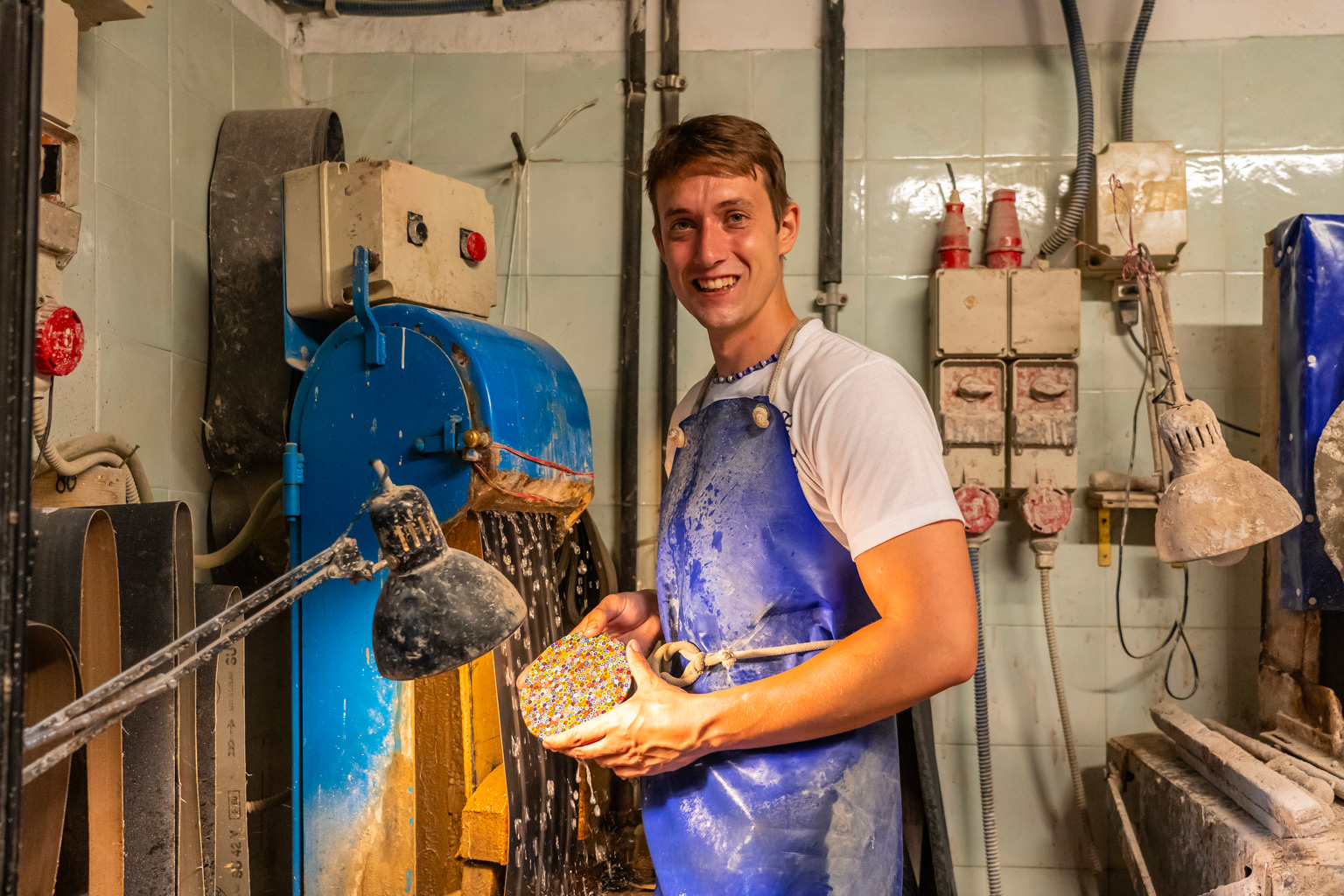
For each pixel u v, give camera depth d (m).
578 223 2.55
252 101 2.43
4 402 0.61
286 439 2.16
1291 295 2.08
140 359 1.98
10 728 0.60
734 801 1.16
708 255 1.20
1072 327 2.31
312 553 1.83
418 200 1.97
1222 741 1.97
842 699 1.03
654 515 2.50
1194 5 2.45
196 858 1.50
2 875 0.60
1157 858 2.09
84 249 1.82
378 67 2.60
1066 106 2.46
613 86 2.55
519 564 1.82
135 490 1.87
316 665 1.81
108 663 1.37
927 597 1.02
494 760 2.01
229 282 2.20
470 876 1.80
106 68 1.90
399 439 1.76
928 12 2.50
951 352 2.33
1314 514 2.01
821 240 2.48
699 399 1.35
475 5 2.55
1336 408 2.00
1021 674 2.42
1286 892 1.52
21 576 0.61
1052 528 2.29
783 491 1.18
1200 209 2.43
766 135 1.25
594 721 1.07
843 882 1.12
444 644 0.84
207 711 1.61
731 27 2.54
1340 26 2.41
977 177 2.48
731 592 1.20
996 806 2.41
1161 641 2.40
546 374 1.93
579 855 1.98
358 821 1.78
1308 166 2.41
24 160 0.62
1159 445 2.26
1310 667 2.13
